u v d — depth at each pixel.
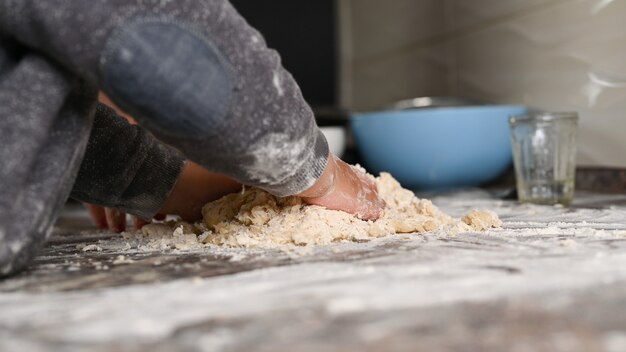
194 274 0.52
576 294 0.41
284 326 0.37
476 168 1.07
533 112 1.10
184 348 0.34
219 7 0.50
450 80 1.29
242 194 0.68
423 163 1.08
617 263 0.50
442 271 0.49
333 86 1.63
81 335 0.36
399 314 0.38
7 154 0.47
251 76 0.51
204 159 0.53
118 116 0.64
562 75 1.04
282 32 1.56
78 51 0.46
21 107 0.48
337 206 0.64
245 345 0.34
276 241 0.62
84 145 0.54
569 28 1.02
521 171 0.90
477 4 1.20
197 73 0.48
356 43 1.59
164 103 0.48
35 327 0.38
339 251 0.58
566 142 0.87
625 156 0.95
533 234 0.63
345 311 0.39
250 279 0.49
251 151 0.53
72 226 0.89
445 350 0.32
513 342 0.33
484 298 0.41
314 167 0.59
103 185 0.63
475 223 0.67
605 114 0.97
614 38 0.95
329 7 1.61
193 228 0.69
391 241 0.61
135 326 0.38
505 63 1.15
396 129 1.08
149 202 0.67
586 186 1.00
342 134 1.13
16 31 0.47
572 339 0.33
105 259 0.59
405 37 1.42
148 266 0.55
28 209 0.50
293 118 0.53
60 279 0.51
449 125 1.05
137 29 0.46
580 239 0.60
